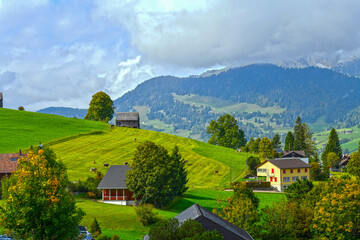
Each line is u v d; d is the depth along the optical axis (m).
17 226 42.16
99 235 60.03
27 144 141.12
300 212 68.00
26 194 42.16
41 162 46.09
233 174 140.75
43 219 41.53
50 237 43.16
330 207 65.06
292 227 65.56
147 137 180.88
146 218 74.62
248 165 147.12
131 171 89.38
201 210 50.00
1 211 42.50
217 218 52.03
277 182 131.00
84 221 71.69
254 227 64.94
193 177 134.38
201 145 183.75
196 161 152.75
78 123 187.38
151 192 87.50
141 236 68.38
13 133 153.62
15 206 42.12
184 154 160.12
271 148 172.00
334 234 64.75
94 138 165.88
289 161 136.25
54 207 42.19
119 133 182.12
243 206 66.19
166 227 43.34
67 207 44.28
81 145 152.75
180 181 103.62
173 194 93.25
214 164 151.50
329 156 194.62
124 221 74.62
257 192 122.69
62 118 191.75
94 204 85.69
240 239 45.97
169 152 155.62
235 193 80.69
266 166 134.50
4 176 90.44
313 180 141.12
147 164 89.00
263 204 100.94
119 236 65.69
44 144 146.12
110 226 71.75
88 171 121.81
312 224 66.06
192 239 39.88
